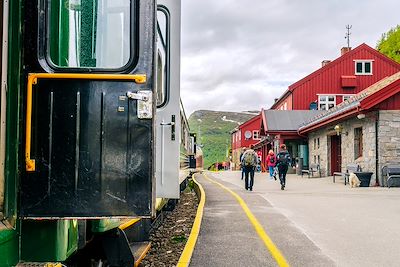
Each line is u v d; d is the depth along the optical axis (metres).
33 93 3.10
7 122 3.08
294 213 11.60
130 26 3.23
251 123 72.50
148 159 3.13
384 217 10.88
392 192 16.88
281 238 8.67
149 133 3.14
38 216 3.05
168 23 5.36
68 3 3.34
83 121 3.11
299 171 31.58
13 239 3.07
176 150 5.31
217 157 187.25
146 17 3.24
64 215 3.06
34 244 3.21
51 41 3.21
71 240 3.51
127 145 3.12
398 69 48.34
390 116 19.89
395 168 19.09
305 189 18.89
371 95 19.56
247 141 72.38
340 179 24.89
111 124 3.12
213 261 7.07
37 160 3.07
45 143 3.08
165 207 12.74
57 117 3.10
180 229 10.91
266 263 6.96
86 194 3.08
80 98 3.11
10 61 3.11
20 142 3.09
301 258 7.23
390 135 19.86
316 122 27.92
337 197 15.17
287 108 50.88
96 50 3.30
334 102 48.12
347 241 8.38
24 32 3.15
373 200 14.21
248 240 8.52
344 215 11.23
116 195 3.09
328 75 48.34
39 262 3.19
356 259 7.14
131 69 3.19
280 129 35.78
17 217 3.06
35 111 3.09
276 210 12.16
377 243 8.20
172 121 5.33
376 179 19.98
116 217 3.08
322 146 28.94
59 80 3.11
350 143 23.20
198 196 17.81
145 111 3.14
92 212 3.07
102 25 3.31
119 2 3.29
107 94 3.13
